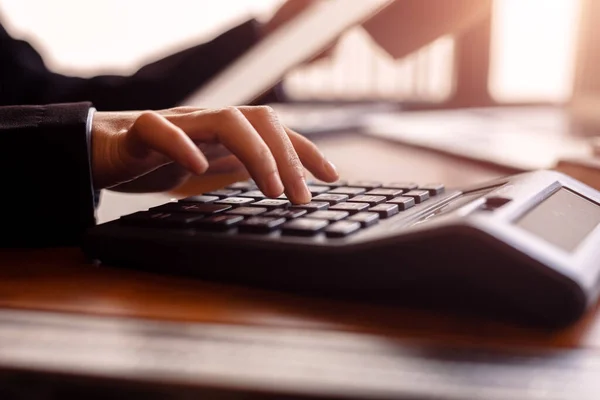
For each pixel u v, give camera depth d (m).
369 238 0.34
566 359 0.28
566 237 0.35
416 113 1.56
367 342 0.29
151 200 0.66
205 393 0.25
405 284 0.33
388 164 0.88
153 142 0.45
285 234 0.38
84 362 0.27
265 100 1.19
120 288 0.38
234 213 0.42
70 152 0.47
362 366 0.27
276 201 0.46
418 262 0.32
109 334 0.30
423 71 1.83
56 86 0.94
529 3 1.69
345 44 1.80
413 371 0.26
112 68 2.00
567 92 1.70
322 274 0.35
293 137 0.52
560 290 0.30
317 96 1.83
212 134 0.46
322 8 0.79
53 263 0.43
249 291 0.37
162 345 0.29
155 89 0.94
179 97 0.94
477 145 0.96
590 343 0.29
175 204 0.46
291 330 0.31
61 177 0.47
